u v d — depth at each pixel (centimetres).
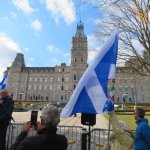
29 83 12738
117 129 525
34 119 355
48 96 12469
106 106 538
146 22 1055
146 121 529
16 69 12900
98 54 584
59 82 12494
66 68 12581
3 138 852
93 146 970
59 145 320
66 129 1720
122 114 4794
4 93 863
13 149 332
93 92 549
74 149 1044
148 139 505
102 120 3394
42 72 12775
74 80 11769
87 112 538
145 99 11319
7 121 854
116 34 608
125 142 537
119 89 11594
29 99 12538
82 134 732
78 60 11856
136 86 11475
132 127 2128
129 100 11462
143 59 1218
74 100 544
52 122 318
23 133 343
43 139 311
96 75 562
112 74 564
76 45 11962
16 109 6275
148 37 1108
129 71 1530
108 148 611
